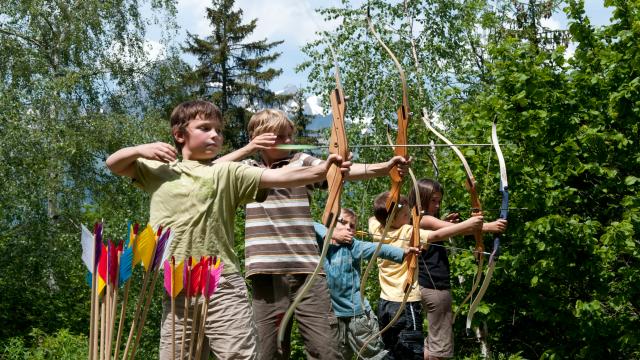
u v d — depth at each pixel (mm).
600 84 8406
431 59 12812
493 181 8188
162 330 3607
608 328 7887
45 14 17141
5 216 14875
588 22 8719
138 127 16797
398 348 5523
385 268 5703
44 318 14844
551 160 8398
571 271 8164
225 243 3559
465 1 13273
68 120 16359
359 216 9742
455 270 8500
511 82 8523
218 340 3488
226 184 3553
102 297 3215
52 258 15578
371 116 12383
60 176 15727
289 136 4621
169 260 3471
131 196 15484
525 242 7871
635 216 7703
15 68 16516
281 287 4492
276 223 4508
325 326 4457
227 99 32594
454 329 8695
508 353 9234
